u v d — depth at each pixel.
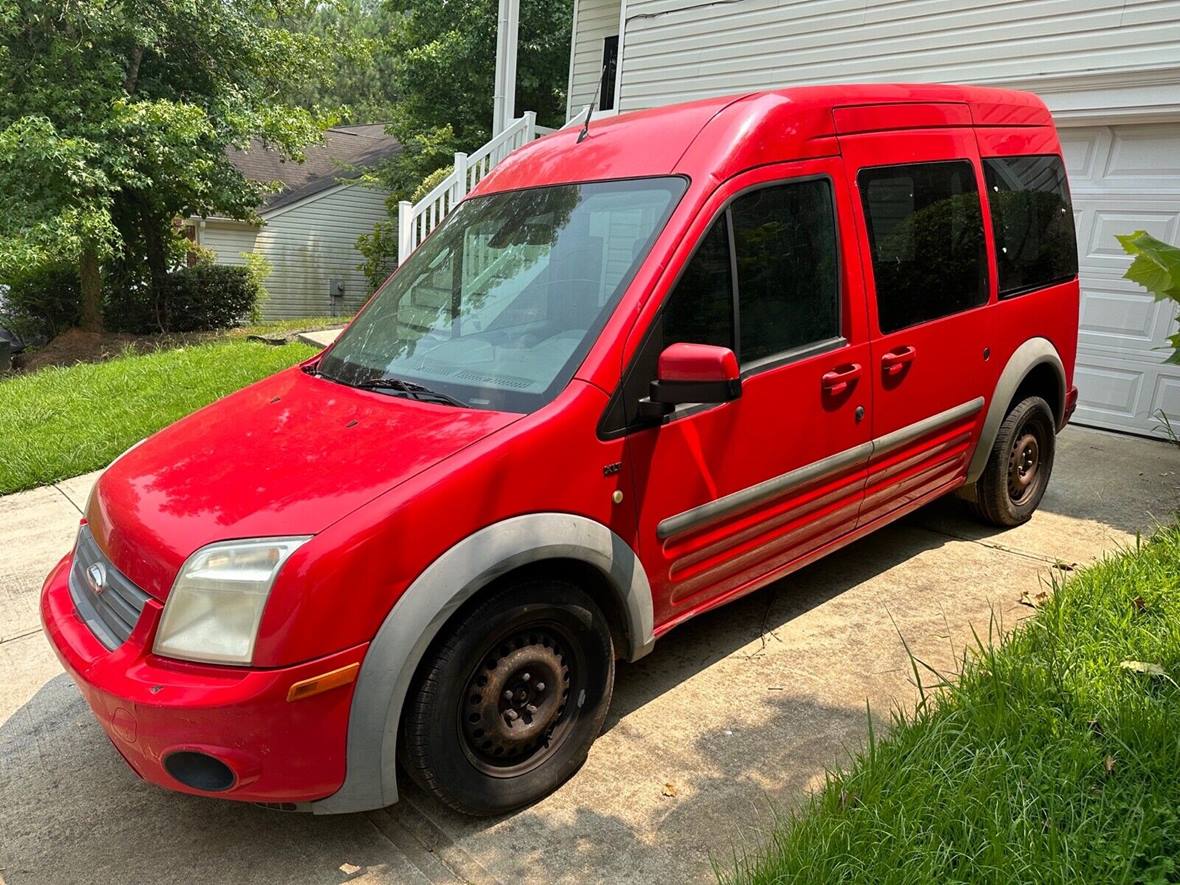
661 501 2.92
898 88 3.88
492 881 2.43
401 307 3.54
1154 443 6.48
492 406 2.76
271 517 2.40
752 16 9.12
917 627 3.72
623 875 2.42
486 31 22.16
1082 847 2.14
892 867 2.12
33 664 3.81
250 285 20.69
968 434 4.30
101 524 2.76
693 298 2.97
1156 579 3.54
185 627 2.31
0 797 2.93
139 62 16.41
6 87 15.14
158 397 7.90
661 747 2.98
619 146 3.41
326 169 26.64
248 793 2.30
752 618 3.86
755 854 2.43
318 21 27.92
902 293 3.76
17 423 7.26
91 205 14.68
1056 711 2.67
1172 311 6.41
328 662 2.27
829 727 3.04
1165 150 6.37
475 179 10.42
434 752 2.47
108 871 2.56
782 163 3.28
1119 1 6.42
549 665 2.72
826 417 3.45
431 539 2.40
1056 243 4.75
